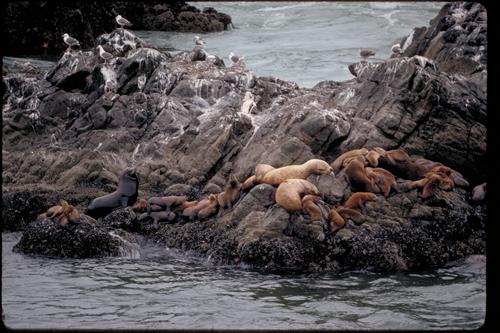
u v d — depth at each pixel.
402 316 25.98
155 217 34.41
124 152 39.25
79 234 32.53
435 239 31.95
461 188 34.66
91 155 38.34
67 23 67.94
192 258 32.09
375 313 26.25
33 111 42.16
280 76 56.41
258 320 25.47
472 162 36.47
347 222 31.61
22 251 32.59
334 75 56.81
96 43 47.38
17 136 41.69
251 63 61.16
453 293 28.34
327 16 87.81
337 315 26.06
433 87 37.06
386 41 71.50
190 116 40.59
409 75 37.62
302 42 71.25
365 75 39.25
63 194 36.62
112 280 29.50
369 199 32.41
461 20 50.09
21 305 26.64
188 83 41.97
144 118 40.69
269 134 36.91
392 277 29.97
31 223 33.50
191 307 26.70
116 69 43.50
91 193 36.69
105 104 41.31
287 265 30.45
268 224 31.16
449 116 36.88
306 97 39.47
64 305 26.80
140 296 27.77
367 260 30.80
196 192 36.12
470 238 32.56
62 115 42.84
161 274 30.27
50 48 67.44
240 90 42.41
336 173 33.81
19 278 29.50
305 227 31.00
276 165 34.81
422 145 36.19
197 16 79.94
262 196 32.66
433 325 25.11
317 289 28.61
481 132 36.84
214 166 37.28
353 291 28.47
